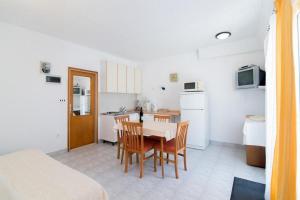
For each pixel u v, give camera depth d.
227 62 4.05
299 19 1.41
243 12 2.46
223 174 2.60
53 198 1.04
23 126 2.95
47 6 2.24
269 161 1.88
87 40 3.60
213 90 4.25
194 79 4.54
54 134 3.40
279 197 1.49
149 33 3.23
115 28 2.98
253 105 3.76
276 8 1.62
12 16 2.52
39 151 1.88
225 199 1.98
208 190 2.16
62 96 3.55
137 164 3.00
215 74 4.21
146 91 5.54
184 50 4.40
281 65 1.48
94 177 2.51
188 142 3.96
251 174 2.59
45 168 1.45
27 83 2.99
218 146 4.08
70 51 3.69
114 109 4.95
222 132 4.14
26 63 2.98
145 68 5.55
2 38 2.70
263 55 3.60
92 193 1.14
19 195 1.05
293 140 1.32
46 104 3.27
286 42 1.40
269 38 1.84
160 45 3.97
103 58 4.51
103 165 2.93
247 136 2.89
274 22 1.77
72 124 3.78
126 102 5.41
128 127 2.61
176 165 2.50
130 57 5.11
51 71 3.34
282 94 1.46
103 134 4.34
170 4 2.22
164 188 2.21
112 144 4.17
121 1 2.13
